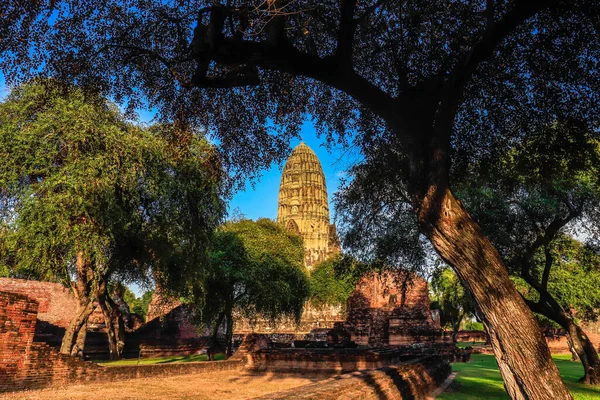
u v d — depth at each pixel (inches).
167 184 709.3
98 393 498.0
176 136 403.5
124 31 360.2
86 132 636.7
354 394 296.7
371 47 416.2
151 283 918.4
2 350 451.5
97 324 1378.0
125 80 379.6
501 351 249.0
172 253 781.3
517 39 383.6
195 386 613.0
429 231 279.3
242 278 1016.2
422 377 540.1
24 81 330.6
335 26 366.0
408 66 399.2
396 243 624.4
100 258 645.9
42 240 603.5
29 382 479.5
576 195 587.2
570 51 370.0
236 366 847.7
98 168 635.5
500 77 406.6
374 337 1334.9
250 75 315.6
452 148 448.1
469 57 294.0
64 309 1251.2
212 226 833.5
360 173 483.8
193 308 1127.0
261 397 245.3
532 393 235.6
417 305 1348.4
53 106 631.8
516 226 632.4
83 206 614.5
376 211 515.8
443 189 279.1
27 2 295.9
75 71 345.1
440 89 318.3
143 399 468.4
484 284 256.4
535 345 242.8
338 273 649.0
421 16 371.9
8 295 461.4
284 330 2413.9
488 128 437.4
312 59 300.4
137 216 708.0
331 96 457.4
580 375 866.1
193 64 392.5
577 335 713.6
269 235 1194.0
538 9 293.3
